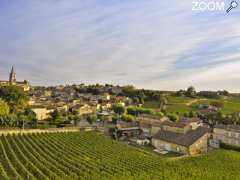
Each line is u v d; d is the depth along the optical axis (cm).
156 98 19912
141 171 5553
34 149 6925
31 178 4672
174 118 12175
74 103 16850
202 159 6938
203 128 8531
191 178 5222
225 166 6338
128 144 8775
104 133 10319
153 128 10106
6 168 5066
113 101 19050
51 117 12500
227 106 17100
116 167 5669
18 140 7781
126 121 12112
